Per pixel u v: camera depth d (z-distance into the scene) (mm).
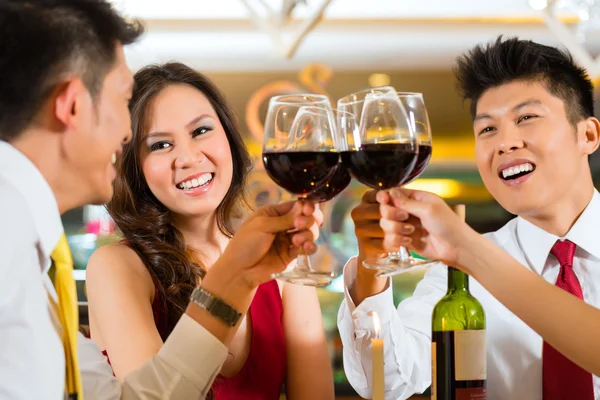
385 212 1408
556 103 1854
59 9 1172
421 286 2141
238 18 4441
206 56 4668
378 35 4555
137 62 3328
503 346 1940
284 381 2080
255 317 2031
